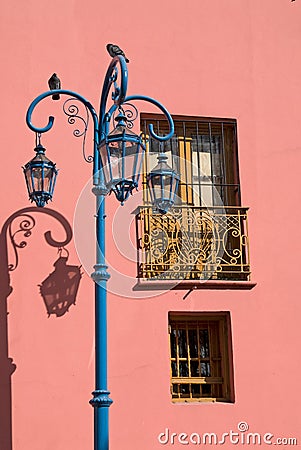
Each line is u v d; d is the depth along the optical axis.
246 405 10.96
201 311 11.11
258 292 11.35
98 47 11.76
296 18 12.51
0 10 11.57
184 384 11.12
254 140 11.92
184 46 12.02
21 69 11.44
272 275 11.45
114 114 11.49
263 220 11.64
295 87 12.23
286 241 11.62
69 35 11.70
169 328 11.16
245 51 12.20
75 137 11.41
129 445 10.54
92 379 10.68
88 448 10.47
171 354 11.17
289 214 11.73
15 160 11.15
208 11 12.23
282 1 12.52
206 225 11.44
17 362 10.55
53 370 10.62
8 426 10.34
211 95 11.94
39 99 9.78
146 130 11.81
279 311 11.35
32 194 9.79
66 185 11.22
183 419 10.74
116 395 10.66
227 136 12.05
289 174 11.88
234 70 12.10
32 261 10.88
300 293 11.47
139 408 10.68
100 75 11.67
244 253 11.50
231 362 11.09
